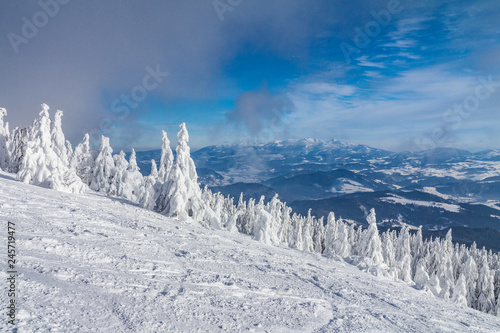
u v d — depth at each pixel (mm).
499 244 169000
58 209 17938
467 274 55281
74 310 6969
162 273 11742
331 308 12391
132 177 44781
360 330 10383
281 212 71750
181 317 8156
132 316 7469
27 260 9195
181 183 32688
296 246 52562
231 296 10984
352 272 24719
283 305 11359
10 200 16797
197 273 12859
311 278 17531
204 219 34375
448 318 15133
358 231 68500
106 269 10453
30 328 5695
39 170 28688
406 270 41188
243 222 64438
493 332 14227
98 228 16344
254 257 19859
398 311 14383
